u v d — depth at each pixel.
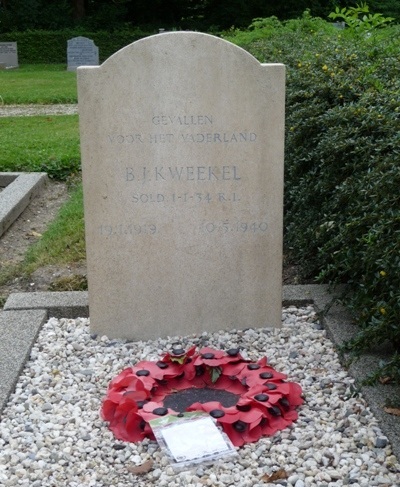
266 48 4.32
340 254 2.01
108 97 1.89
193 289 2.05
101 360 1.92
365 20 3.57
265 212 2.02
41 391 1.75
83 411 1.66
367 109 2.21
